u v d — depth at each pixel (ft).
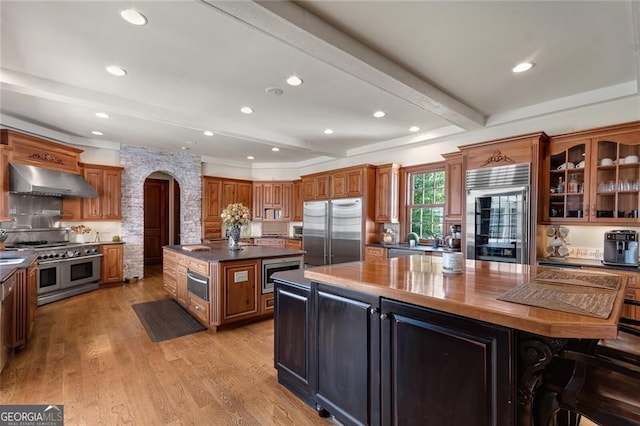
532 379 3.68
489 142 12.73
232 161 25.32
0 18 7.06
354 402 5.65
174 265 15.15
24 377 8.03
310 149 19.02
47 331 11.25
